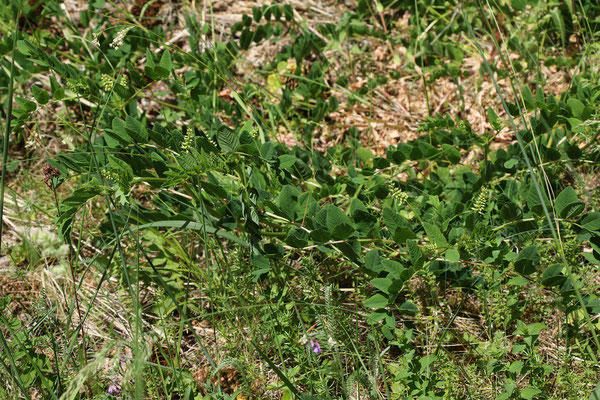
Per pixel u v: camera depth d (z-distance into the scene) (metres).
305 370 2.55
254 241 2.74
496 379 2.47
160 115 3.70
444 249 2.58
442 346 2.68
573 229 2.60
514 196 2.89
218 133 2.64
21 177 3.80
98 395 2.33
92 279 3.17
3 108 3.92
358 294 2.83
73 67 3.63
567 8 3.96
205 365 2.74
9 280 3.18
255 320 2.69
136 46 4.10
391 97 4.18
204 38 4.56
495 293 2.54
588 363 2.34
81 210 3.36
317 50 4.31
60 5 4.57
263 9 4.20
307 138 3.77
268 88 4.13
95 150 2.98
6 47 3.81
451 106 3.98
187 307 2.92
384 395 2.58
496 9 4.23
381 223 3.12
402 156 3.08
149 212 2.93
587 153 2.91
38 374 2.34
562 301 2.49
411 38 4.21
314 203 2.77
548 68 3.99
